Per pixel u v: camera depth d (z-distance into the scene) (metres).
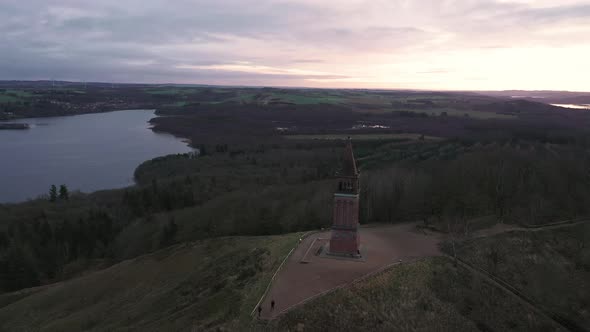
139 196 141.25
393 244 77.31
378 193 102.69
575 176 110.94
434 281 62.88
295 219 105.00
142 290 76.44
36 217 130.75
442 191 98.44
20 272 97.94
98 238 119.88
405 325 52.41
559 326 62.03
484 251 76.00
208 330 48.88
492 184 103.12
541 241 81.56
